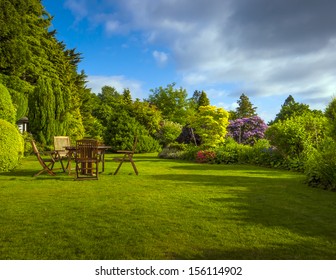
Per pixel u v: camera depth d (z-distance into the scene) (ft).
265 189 22.80
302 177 29.48
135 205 17.47
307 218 14.87
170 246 11.25
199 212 15.89
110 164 44.27
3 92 45.09
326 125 27.58
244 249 11.02
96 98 160.04
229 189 22.75
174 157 59.52
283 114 96.68
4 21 70.90
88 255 10.48
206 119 55.21
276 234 12.53
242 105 208.33
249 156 47.37
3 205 17.47
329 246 11.32
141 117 93.91
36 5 89.66
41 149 63.26
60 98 70.74
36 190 22.40
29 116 68.08
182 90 140.46
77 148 28.17
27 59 77.10
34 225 13.66
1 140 33.14
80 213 15.70
